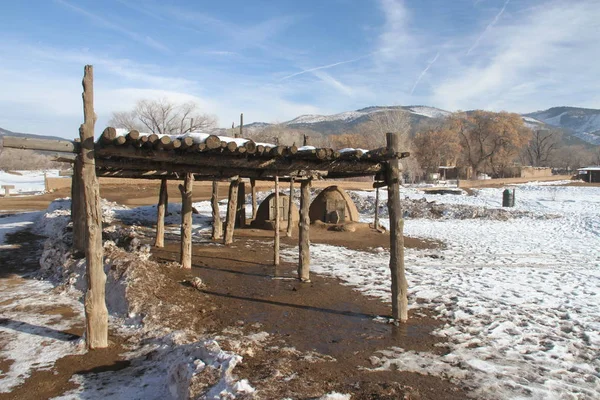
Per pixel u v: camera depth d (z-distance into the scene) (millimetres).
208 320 7691
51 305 8500
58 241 12797
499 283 10961
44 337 6910
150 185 39500
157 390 5270
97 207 6457
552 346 6891
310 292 9781
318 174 10711
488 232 21578
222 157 7438
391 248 8078
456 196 39281
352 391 5039
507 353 6590
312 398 4680
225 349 5879
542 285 10844
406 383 5457
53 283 10070
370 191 40938
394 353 6461
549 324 7941
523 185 55031
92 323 6473
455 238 19562
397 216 7996
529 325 7852
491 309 8750
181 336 6609
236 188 16141
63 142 6223
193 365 5168
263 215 20594
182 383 4992
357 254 14930
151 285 8820
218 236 17547
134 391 5254
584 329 7703
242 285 10203
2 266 12008
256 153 7426
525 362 6285
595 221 24453
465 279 11352
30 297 9016
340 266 12727
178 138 6664
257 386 4801
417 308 8812
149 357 6195
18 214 24953
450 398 5113
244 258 13500
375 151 7883
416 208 29219
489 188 49469
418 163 80125
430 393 5215
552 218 26641
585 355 6582
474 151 90500
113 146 6477
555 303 9266
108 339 6840
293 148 7348
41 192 40656
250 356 5945
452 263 13727
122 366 5945
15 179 61719
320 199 21828
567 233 21438
